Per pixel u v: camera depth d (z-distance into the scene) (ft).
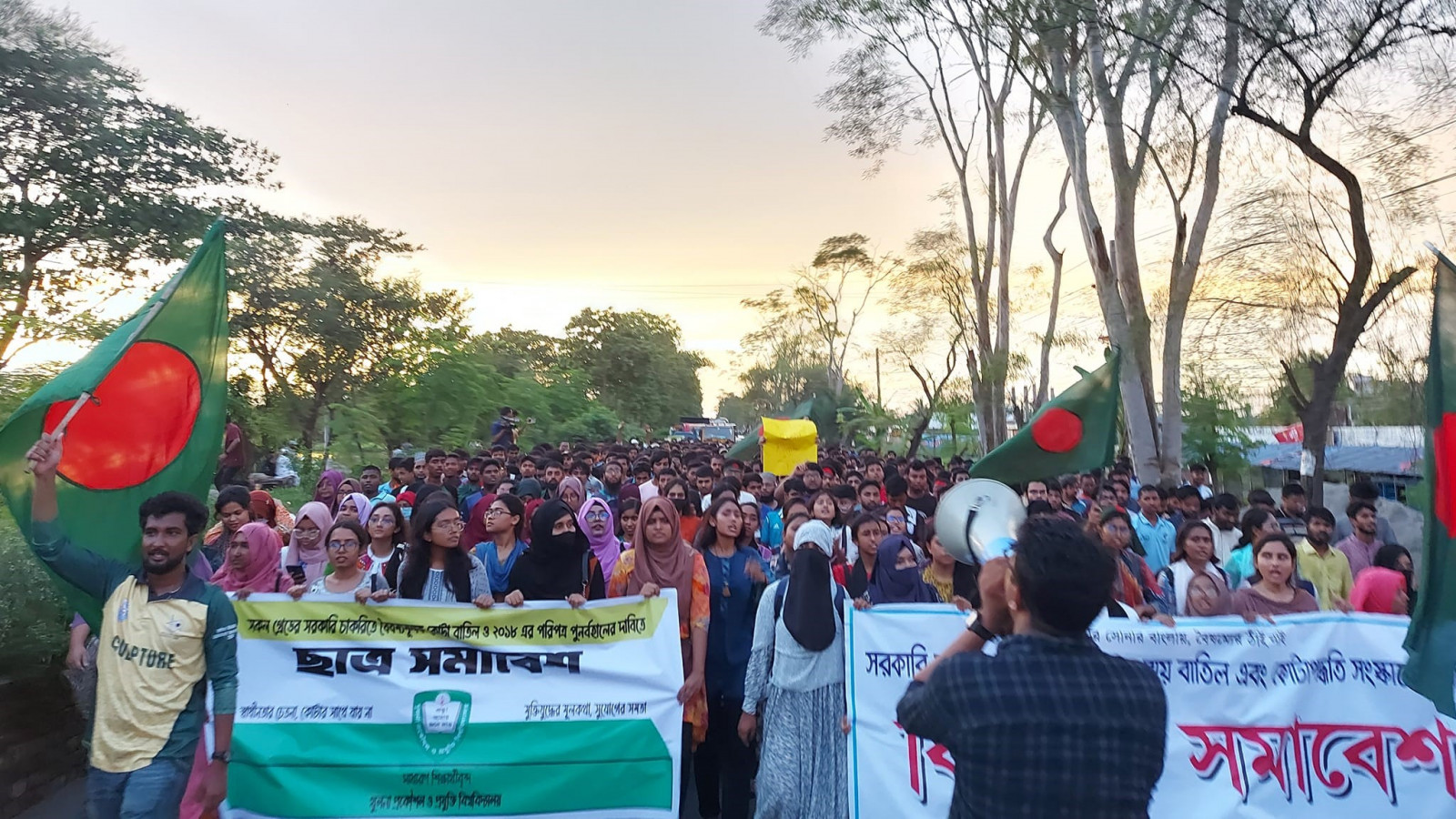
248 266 83.92
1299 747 16.58
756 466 55.77
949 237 100.32
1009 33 54.08
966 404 125.80
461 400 71.00
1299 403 52.26
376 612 17.34
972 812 8.21
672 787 17.26
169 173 70.08
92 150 65.62
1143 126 53.42
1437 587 13.98
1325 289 56.80
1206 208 52.06
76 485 15.40
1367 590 19.31
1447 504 14.08
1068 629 8.45
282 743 16.72
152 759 12.98
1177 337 54.13
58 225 63.62
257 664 16.99
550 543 19.61
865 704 17.16
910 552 21.01
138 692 13.06
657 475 38.19
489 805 16.88
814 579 17.17
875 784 16.85
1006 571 9.26
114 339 14.97
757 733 20.40
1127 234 51.93
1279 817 16.30
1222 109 49.14
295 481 69.87
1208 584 19.93
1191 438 92.12
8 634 18.80
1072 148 53.62
